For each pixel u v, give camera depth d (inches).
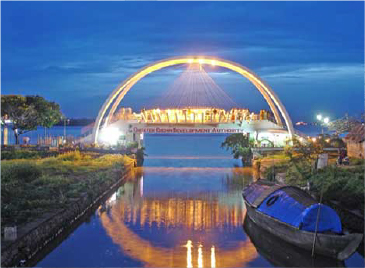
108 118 2559.1
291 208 829.8
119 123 2442.2
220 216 1093.1
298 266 766.5
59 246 857.5
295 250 802.8
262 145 2377.0
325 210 774.5
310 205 796.0
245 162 2255.2
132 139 2529.5
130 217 1083.9
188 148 3641.7
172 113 2444.6
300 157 1470.2
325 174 1204.5
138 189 1482.5
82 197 1094.4
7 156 1891.0
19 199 980.6
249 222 1005.8
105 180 1408.7
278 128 2420.0
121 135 2461.9
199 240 898.7
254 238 914.1
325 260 757.9
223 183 1598.2
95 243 874.8
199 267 751.7
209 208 1182.9
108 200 1296.8
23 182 1235.9
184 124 2390.5
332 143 2110.0
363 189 952.3
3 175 1257.4
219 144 4379.9
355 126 1969.7
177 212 1136.2
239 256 811.4
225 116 2461.9
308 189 1099.3
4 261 653.3
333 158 1814.7
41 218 861.2
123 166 1791.3
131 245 864.9
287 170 1454.2
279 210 857.5
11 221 820.0
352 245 725.3
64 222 926.4
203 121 2449.6
